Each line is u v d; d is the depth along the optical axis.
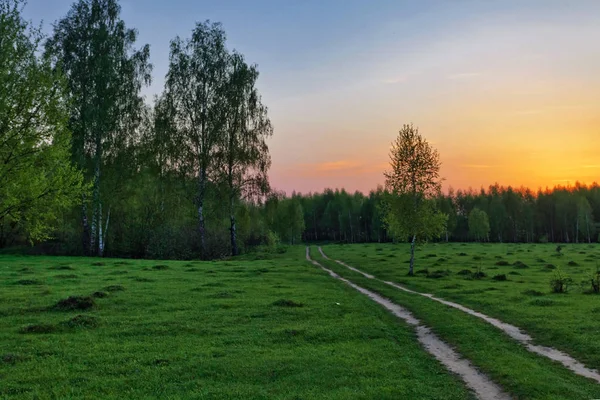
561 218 159.50
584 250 82.88
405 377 13.23
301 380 12.79
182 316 21.00
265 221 87.81
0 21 22.02
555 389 11.98
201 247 62.50
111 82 56.47
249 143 62.94
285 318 21.17
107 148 57.38
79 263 46.69
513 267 50.25
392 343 17.09
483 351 15.84
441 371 13.87
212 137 60.44
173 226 64.31
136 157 62.00
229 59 63.09
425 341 17.81
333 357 14.96
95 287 29.39
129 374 13.21
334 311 23.05
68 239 64.38
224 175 61.88
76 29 56.34
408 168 45.31
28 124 21.88
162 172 61.91
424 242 44.94
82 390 11.94
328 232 198.88
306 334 18.03
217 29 63.34
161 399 11.32
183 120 60.62
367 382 12.66
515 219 163.25
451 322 20.50
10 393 11.67
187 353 15.23
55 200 22.86
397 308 25.17
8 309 21.64
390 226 46.91
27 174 21.59
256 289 30.41
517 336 18.19
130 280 33.53
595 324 18.89
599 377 13.23
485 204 168.88
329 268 52.09
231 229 66.38
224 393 11.70
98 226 63.16
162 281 33.62
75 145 54.44
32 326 17.94
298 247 112.00
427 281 37.03
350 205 178.12
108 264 46.31
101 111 54.88
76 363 14.08
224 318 20.80
